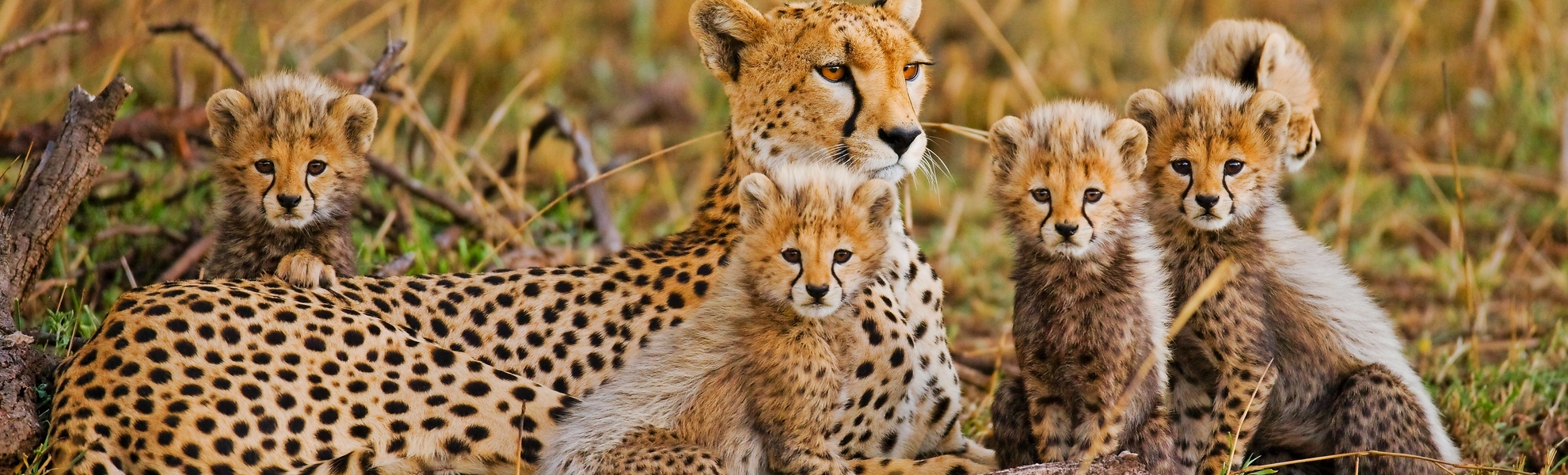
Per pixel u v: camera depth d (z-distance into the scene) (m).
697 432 9.04
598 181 14.51
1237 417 9.58
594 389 9.31
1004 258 15.88
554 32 21.77
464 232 13.99
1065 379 9.23
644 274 9.66
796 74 9.91
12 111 15.87
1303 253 10.59
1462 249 13.35
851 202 9.00
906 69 10.27
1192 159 9.63
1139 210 9.27
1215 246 9.93
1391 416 9.75
